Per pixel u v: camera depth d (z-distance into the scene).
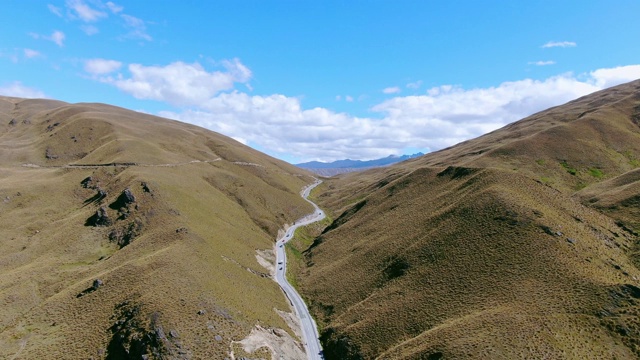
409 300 74.50
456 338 55.94
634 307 52.69
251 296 85.25
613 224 83.56
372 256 101.25
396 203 131.75
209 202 132.50
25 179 135.50
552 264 65.50
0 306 72.31
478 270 72.44
